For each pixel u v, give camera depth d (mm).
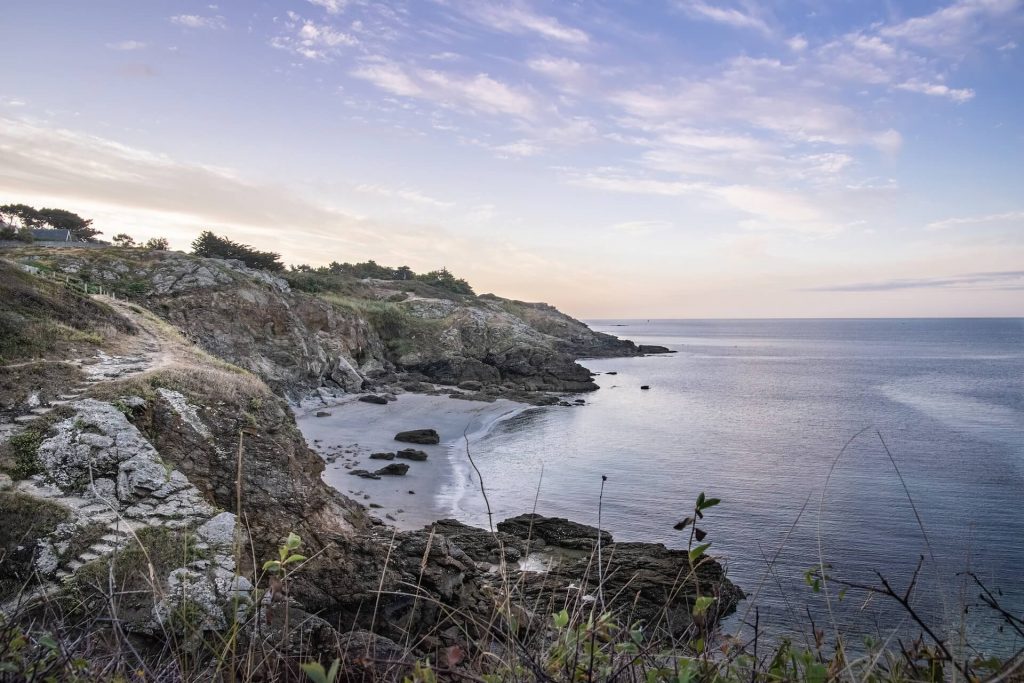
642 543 23812
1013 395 79750
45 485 16969
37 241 84812
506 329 99938
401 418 58250
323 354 70062
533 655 2637
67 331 27891
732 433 53312
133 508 17031
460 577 17812
